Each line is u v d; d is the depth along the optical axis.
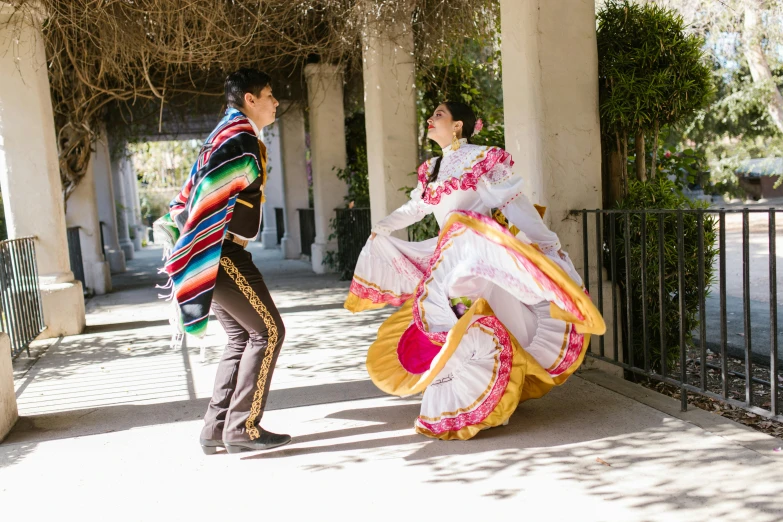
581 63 4.36
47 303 6.70
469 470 2.89
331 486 2.82
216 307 3.25
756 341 5.37
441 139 3.38
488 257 3.12
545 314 3.42
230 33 6.89
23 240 5.96
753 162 19.22
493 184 3.19
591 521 2.38
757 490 2.52
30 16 6.24
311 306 7.91
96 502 2.80
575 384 4.03
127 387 4.65
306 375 4.68
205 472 3.06
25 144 6.55
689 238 4.34
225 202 2.96
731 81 14.80
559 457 2.96
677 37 4.51
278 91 11.21
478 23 6.83
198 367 5.16
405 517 2.51
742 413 3.84
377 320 6.75
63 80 8.76
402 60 7.23
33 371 5.33
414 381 3.40
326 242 11.03
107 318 7.83
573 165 4.41
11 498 2.89
